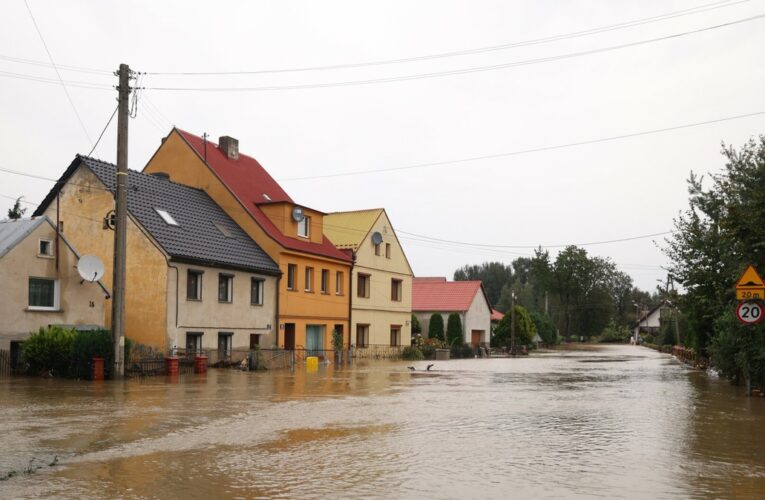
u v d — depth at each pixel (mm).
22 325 23625
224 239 32469
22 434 11070
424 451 9945
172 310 27391
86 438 10750
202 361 25484
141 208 29188
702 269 26609
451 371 31109
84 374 21422
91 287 26406
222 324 30422
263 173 42281
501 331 67938
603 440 11109
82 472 8375
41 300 24594
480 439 11055
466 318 61156
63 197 29953
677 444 10766
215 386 20172
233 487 7664
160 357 24312
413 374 27828
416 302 63156
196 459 9219
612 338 122500
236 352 29297
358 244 43875
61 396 16781
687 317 32219
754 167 20969
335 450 9953
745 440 11195
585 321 123438
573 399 17906
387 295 47781
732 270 24656
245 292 32188
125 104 21906
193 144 37188
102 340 21656
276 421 12844
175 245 28234
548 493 7488
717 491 7648
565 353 64750
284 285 35156
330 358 37656
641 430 12266
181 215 31438
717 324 24141
